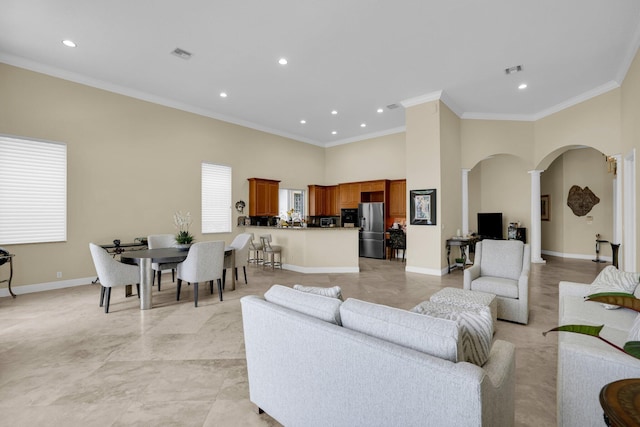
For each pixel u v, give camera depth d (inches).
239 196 284.0
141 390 79.4
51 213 181.0
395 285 193.3
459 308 89.3
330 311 55.6
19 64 168.6
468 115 257.8
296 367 56.7
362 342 46.0
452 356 41.8
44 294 170.4
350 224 333.7
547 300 160.1
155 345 106.0
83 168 192.2
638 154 159.9
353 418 48.0
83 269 192.2
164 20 136.3
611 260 287.6
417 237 234.5
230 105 246.5
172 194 235.1
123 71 185.3
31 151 174.1
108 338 111.6
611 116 203.3
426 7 127.6
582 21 137.2
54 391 78.8
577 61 173.6
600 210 297.1
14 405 73.0
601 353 53.5
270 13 131.5
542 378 85.0
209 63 175.8
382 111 260.4
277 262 260.2
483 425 36.5
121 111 208.2
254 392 68.6
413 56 167.9
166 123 231.9
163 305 150.9
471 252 303.7
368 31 144.7
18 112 168.9
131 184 213.2
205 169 259.3
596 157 300.7
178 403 74.0
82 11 129.7
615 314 91.2
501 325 124.6
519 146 261.0
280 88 211.6
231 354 99.7
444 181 228.1
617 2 124.5
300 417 57.0
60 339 110.5
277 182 309.1
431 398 39.3
